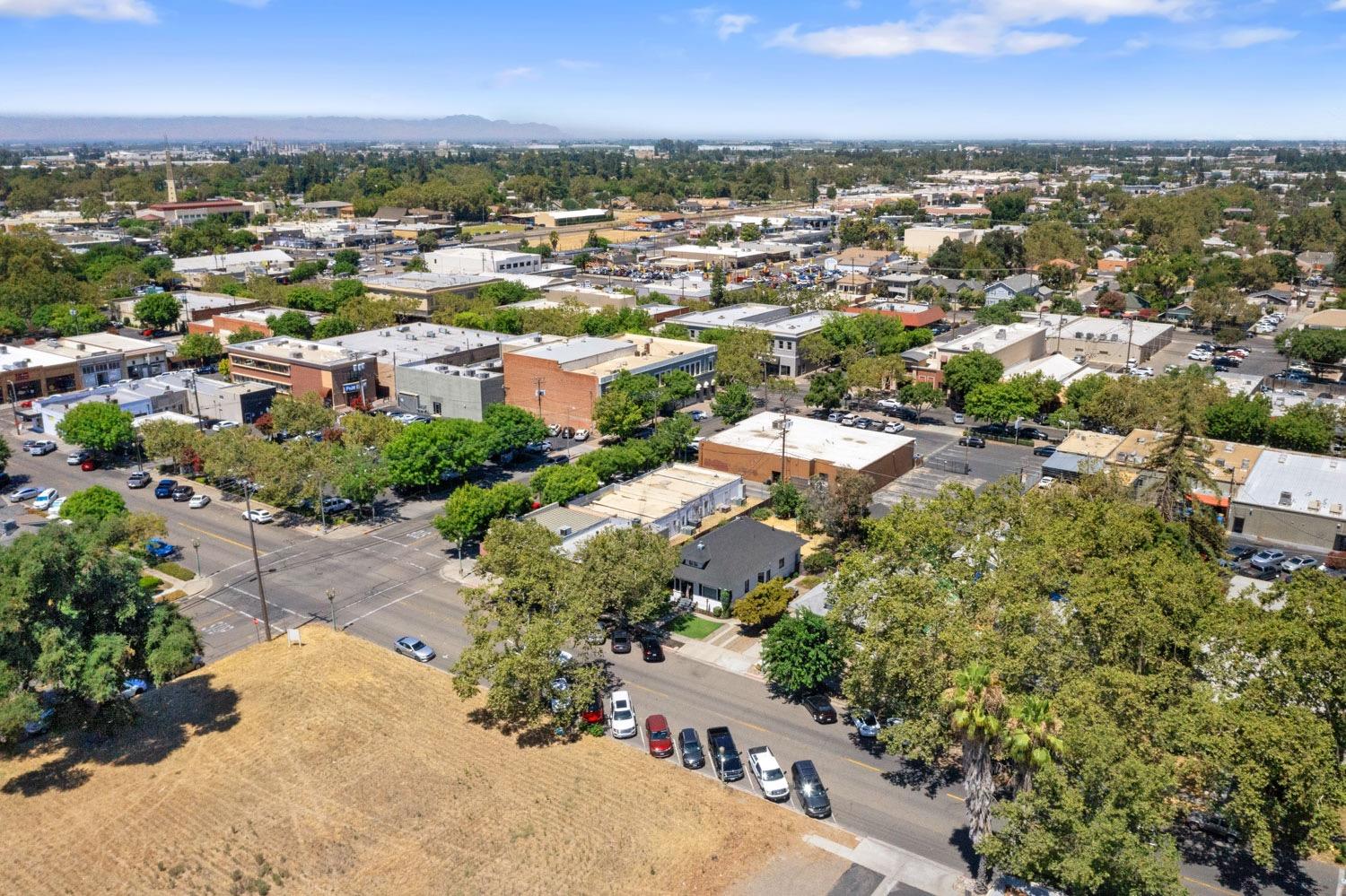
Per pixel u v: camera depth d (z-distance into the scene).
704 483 102.50
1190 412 87.81
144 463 118.88
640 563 72.31
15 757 60.53
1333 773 46.69
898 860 50.78
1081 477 88.06
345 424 118.50
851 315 180.12
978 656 53.06
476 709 65.69
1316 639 50.88
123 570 62.16
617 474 107.88
